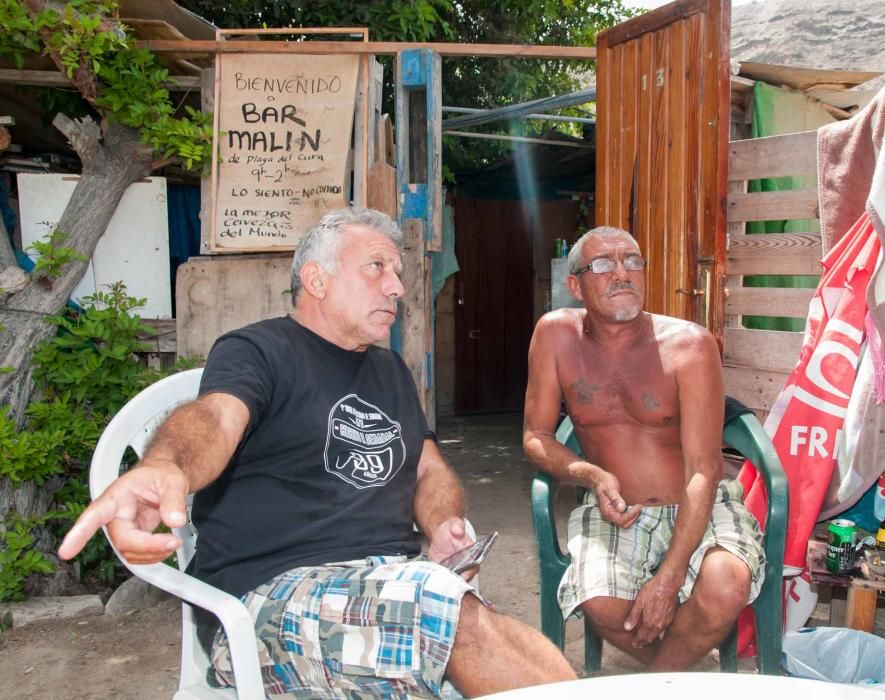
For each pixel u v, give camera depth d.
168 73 4.24
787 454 3.20
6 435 3.54
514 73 8.01
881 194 2.95
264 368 1.96
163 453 1.54
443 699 1.69
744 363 4.14
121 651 3.30
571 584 2.54
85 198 3.99
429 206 4.13
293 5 6.34
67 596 3.84
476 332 9.27
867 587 2.69
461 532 2.10
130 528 1.31
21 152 5.28
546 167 8.53
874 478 3.08
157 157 4.08
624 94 4.53
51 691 2.97
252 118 4.04
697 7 3.98
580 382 2.73
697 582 2.36
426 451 2.35
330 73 4.03
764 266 4.02
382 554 1.98
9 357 3.78
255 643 1.66
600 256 2.57
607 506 2.47
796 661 2.50
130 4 3.95
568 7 8.21
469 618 1.66
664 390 2.60
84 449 3.85
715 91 3.90
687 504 2.39
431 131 4.09
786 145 3.91
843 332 3.19
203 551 1.97
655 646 2.58
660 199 4.28
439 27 7.48
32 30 3.48
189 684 1.96
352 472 2.02
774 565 2.48
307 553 1.92
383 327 2.10
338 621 1.73
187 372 2.31
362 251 2.07
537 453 2.70
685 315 4.14
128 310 4.21
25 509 3.81
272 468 1.96
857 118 3.49
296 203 4.05
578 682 1.35
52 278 3.88
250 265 4.12
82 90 3.86
